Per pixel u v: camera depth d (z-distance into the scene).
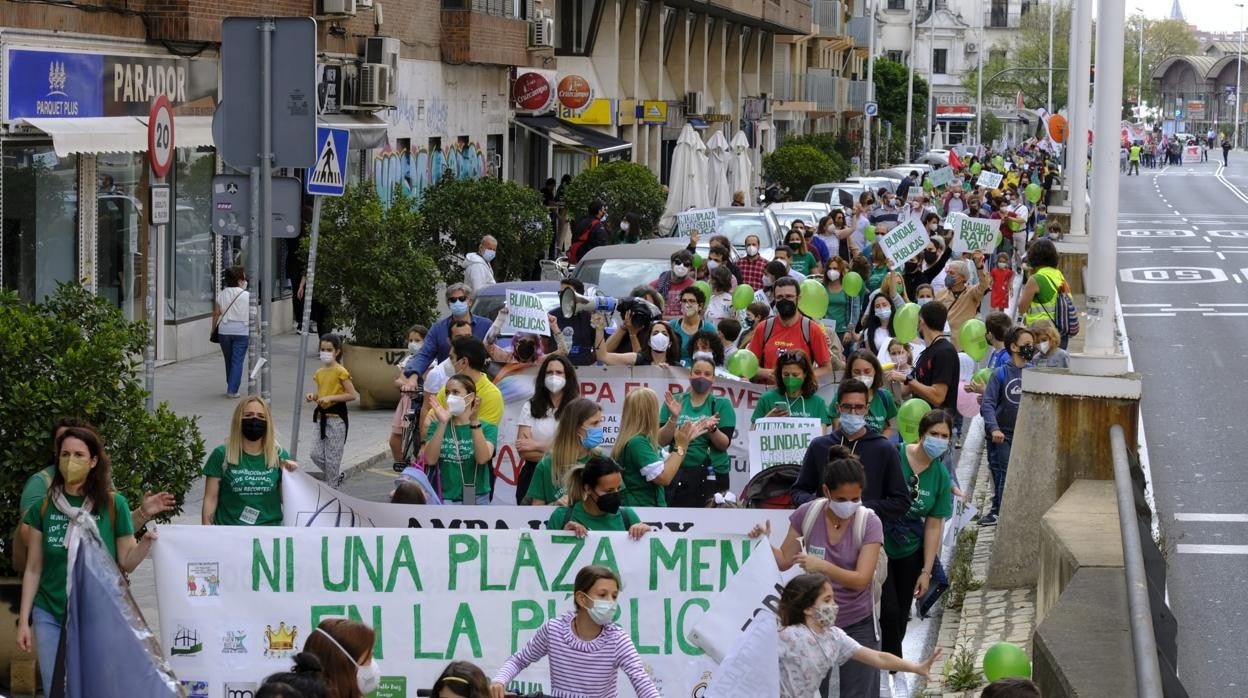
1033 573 12.48
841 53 100.62
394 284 20.48
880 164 93.19
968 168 72.69
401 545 8.71
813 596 7.70
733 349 15.60
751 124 70.56
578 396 11.67
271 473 9.62
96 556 7.04
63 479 8.45
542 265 30.61
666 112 52.16
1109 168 12.87
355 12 27.28
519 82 41.59
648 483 10.19
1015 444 12.55
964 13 157.38
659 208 36.44
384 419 20.11
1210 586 13.06
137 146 20.66
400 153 32.56
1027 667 7.84
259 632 8.69
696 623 8.00
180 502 10.07
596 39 49.88
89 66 20.05
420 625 8.74
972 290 19.67
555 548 8.76
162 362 23.73
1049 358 15.02
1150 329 31.34
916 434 12.48
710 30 64.19
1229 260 46.91
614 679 7.71
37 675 9.52
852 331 19.19
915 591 10.75
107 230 21.86
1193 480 17.39
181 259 24.42
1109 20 13.18
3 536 9.35
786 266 20.06
